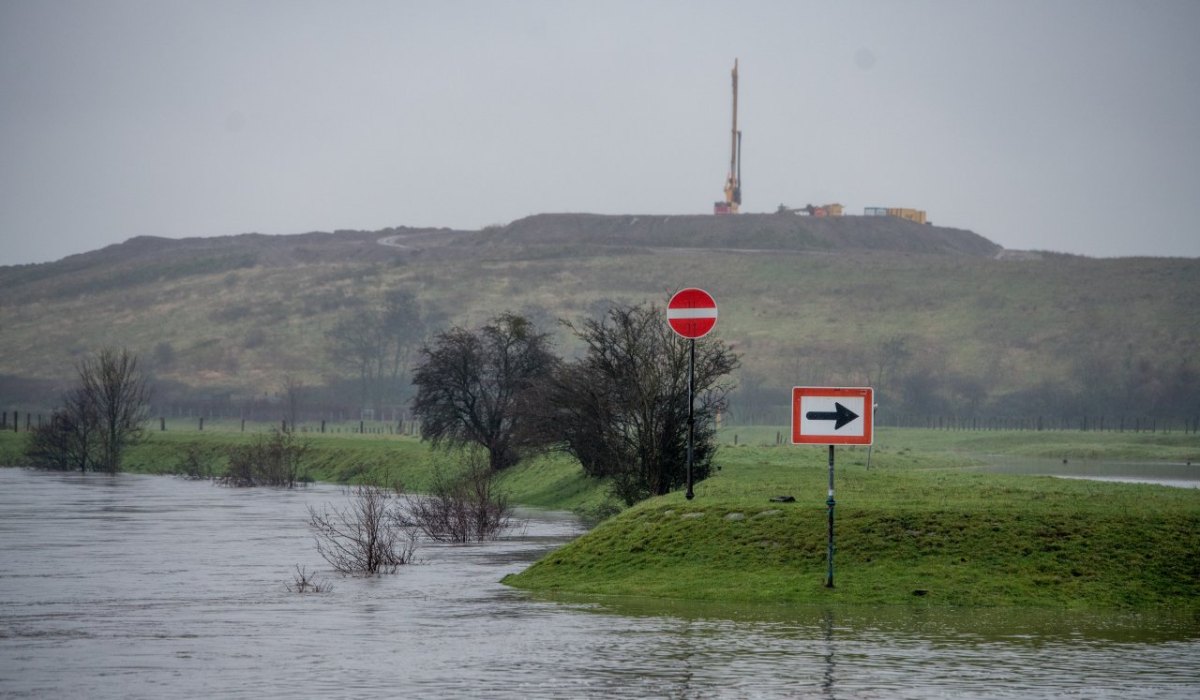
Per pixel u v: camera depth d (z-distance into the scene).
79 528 116.25
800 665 44.25
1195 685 41.12
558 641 49.31
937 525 64.00
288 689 40.94
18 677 43.38
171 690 40.94
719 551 65.56
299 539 104.31
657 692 40.12
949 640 49.00
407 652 47.28
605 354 110.62
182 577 77.12
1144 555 60.00
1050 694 39.81
